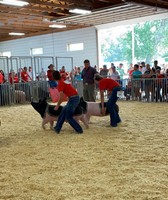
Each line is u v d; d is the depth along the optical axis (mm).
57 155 3799
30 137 4969
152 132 4938
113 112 5555
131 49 14773
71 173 3090
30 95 11180
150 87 9688
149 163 3312
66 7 10023
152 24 14055
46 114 5441
